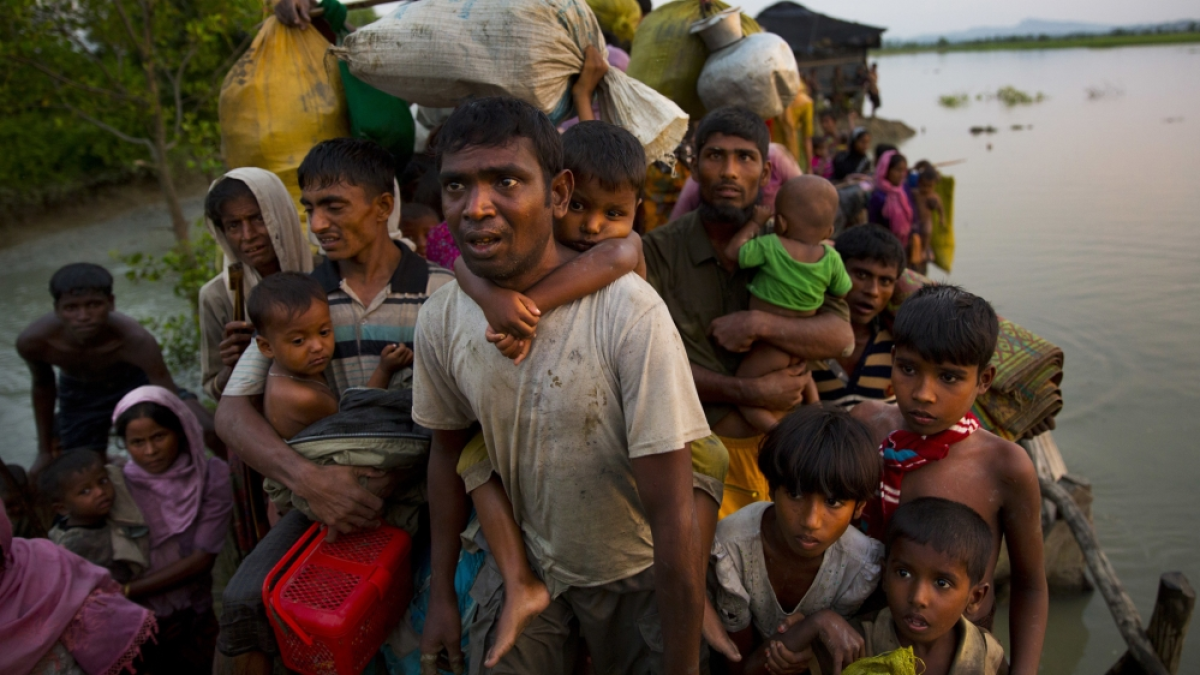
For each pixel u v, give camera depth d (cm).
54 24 816
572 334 175
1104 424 685
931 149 2342
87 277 467
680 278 304
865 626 212
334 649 218
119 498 369
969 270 1077
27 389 778
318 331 243
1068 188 1590
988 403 291
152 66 848
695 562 176
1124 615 390
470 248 162
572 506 189
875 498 239
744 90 347
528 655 218
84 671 284
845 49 2641
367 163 254
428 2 283
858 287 299
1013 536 226
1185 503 570
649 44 375
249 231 286
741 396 287
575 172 198
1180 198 1423
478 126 158
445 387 198
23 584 271
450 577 218
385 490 234
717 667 241
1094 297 953
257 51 333
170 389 508
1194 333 841
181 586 378
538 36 269
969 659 204
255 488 310
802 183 276
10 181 1472
